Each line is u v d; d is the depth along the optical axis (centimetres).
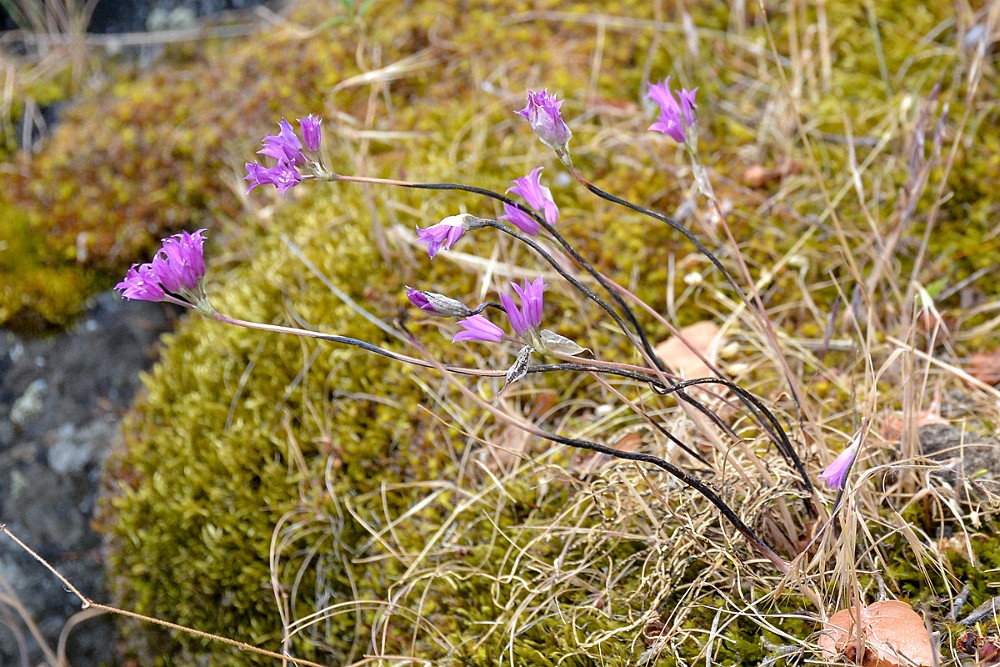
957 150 239
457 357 220
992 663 139
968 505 167
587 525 182
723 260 230
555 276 224
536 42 288
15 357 262
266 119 282
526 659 167
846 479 134
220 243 267
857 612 136
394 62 289
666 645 158
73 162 282
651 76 276
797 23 280
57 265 270
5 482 243
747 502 163
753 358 211
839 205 237
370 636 190
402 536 197
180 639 212
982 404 190
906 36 270
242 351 228
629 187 247
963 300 220
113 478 233
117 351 258
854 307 211
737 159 253
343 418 215
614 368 137
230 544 206
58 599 228
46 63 320
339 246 239
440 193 247
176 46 317
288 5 322
